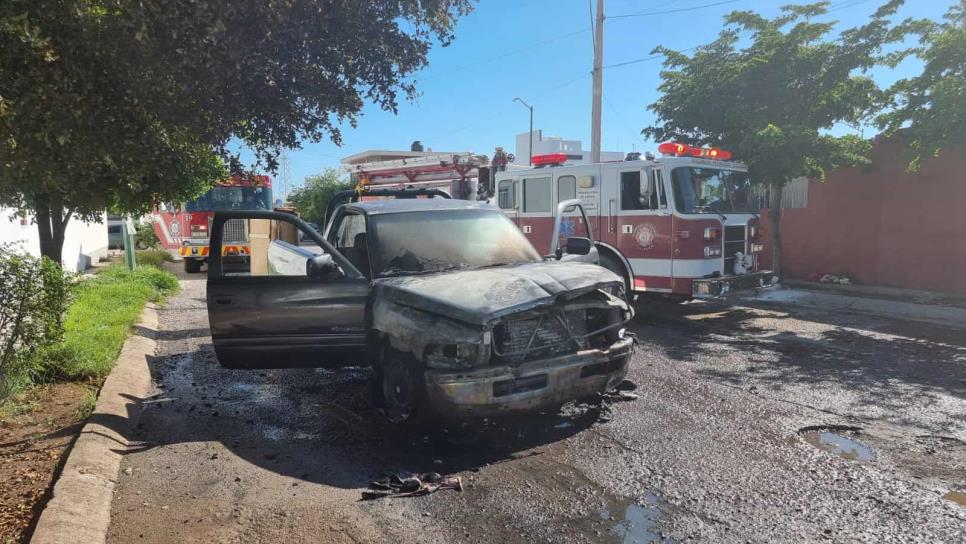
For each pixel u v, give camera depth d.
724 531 3.64
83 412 5.54
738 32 13.08
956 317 10.41
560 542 3.54
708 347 8.41
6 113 2.96
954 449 4.85
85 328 8.39
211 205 19.86
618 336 5.47
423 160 16.89
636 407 5.84
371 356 5.82
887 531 3.62
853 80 11.61
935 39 10.10
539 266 5.80
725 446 4.90
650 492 4.15
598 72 17.34
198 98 3.87
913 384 6.58
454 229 6.44
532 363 4.83
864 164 12.84
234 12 3.60
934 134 9.89
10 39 3.01
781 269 13.47
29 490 4.13
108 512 3.92
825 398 6.10
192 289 15.45
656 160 10.20
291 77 4.38
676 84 13.32
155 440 5.24
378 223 6.25
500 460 4.72
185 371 7.59
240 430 5.48
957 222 12.18
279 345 5.72
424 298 5.06
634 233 10.58
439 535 3.64
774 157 11.43
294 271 6.25
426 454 4.87
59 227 8.50
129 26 3.18
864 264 13.65
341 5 4.22
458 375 4.68
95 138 3.39
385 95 4.86
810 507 3.91
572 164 12.12
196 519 3.84
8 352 5.39
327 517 3.86
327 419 5.73
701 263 9.98
